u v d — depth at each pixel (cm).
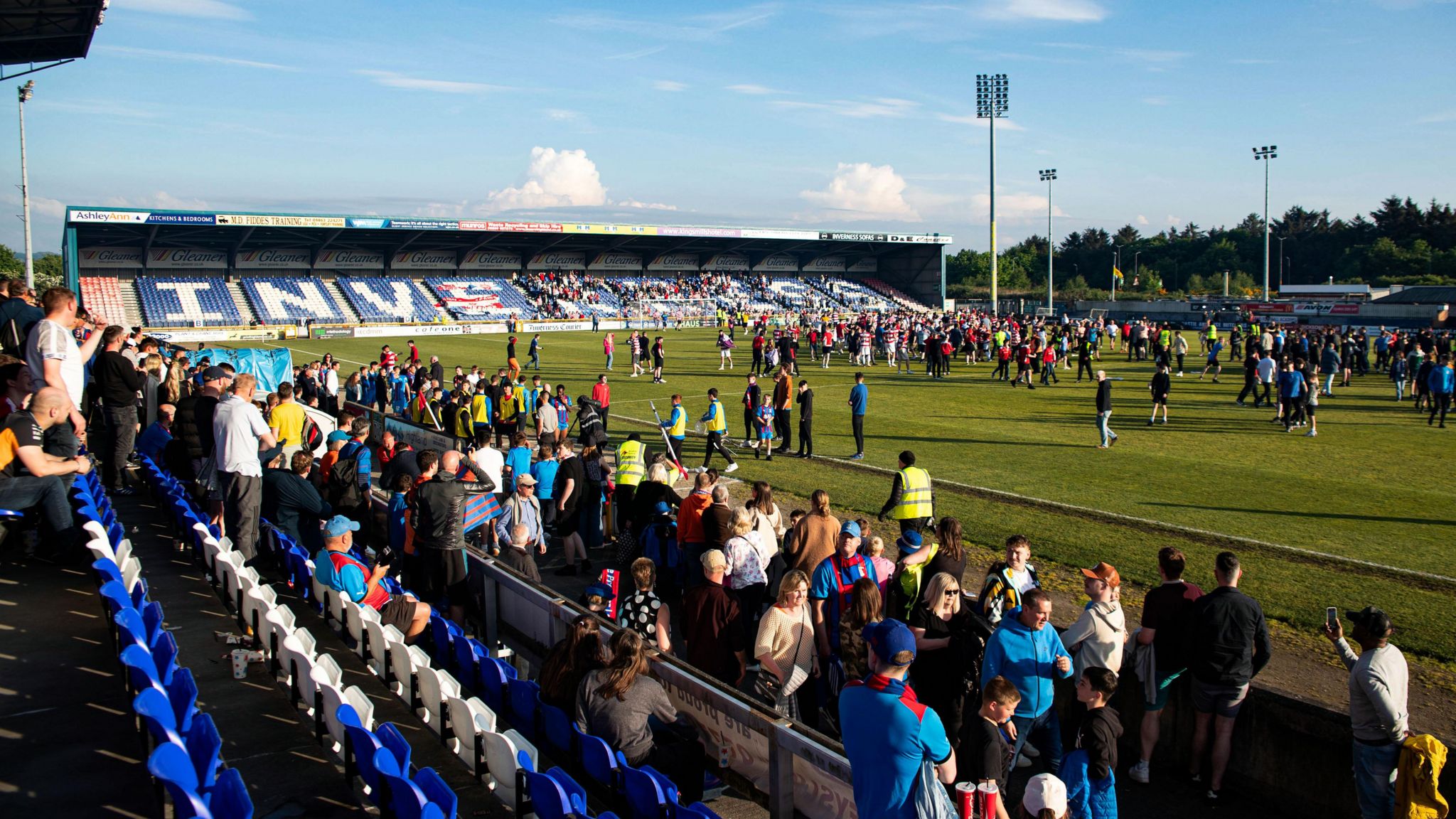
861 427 2059
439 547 934
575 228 7400
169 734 450
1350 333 3734
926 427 2481
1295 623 1032
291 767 584
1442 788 575
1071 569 1237
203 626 810
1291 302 7306
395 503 1089
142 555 1017
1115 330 5325
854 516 1545
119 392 1289
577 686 635
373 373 2831
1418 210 12188
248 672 720
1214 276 12250
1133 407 2825
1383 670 582
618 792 555
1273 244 12988
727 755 643
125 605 621
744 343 5756
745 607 889
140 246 6481
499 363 4369
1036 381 3603
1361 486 1725
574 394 3247
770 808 593
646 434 2458
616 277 8531
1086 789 539
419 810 441
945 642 699
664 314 7838
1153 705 695
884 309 8506
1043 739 672
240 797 387
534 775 506
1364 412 2694
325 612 870
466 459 1347
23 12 2006
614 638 619
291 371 3169
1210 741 683
